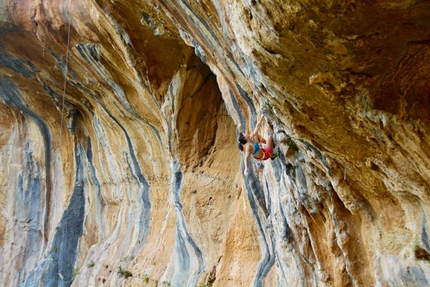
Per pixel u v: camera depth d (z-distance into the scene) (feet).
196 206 38.83
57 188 57.16
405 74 15.74
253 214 32.58
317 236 23.52
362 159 18.66
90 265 49.21
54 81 49.75
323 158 19.99
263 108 21.18
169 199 46.11
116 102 44.96
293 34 15.29
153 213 47.14
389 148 17.43
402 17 13.97
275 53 16.43
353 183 20.01
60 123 56.54
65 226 54.54
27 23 43.42
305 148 20.47
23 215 57.98
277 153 23.30
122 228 49.73
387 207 19.58
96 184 53.88
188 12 23.54
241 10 16.38
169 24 32.81
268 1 14.80
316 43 15.29
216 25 21.81
